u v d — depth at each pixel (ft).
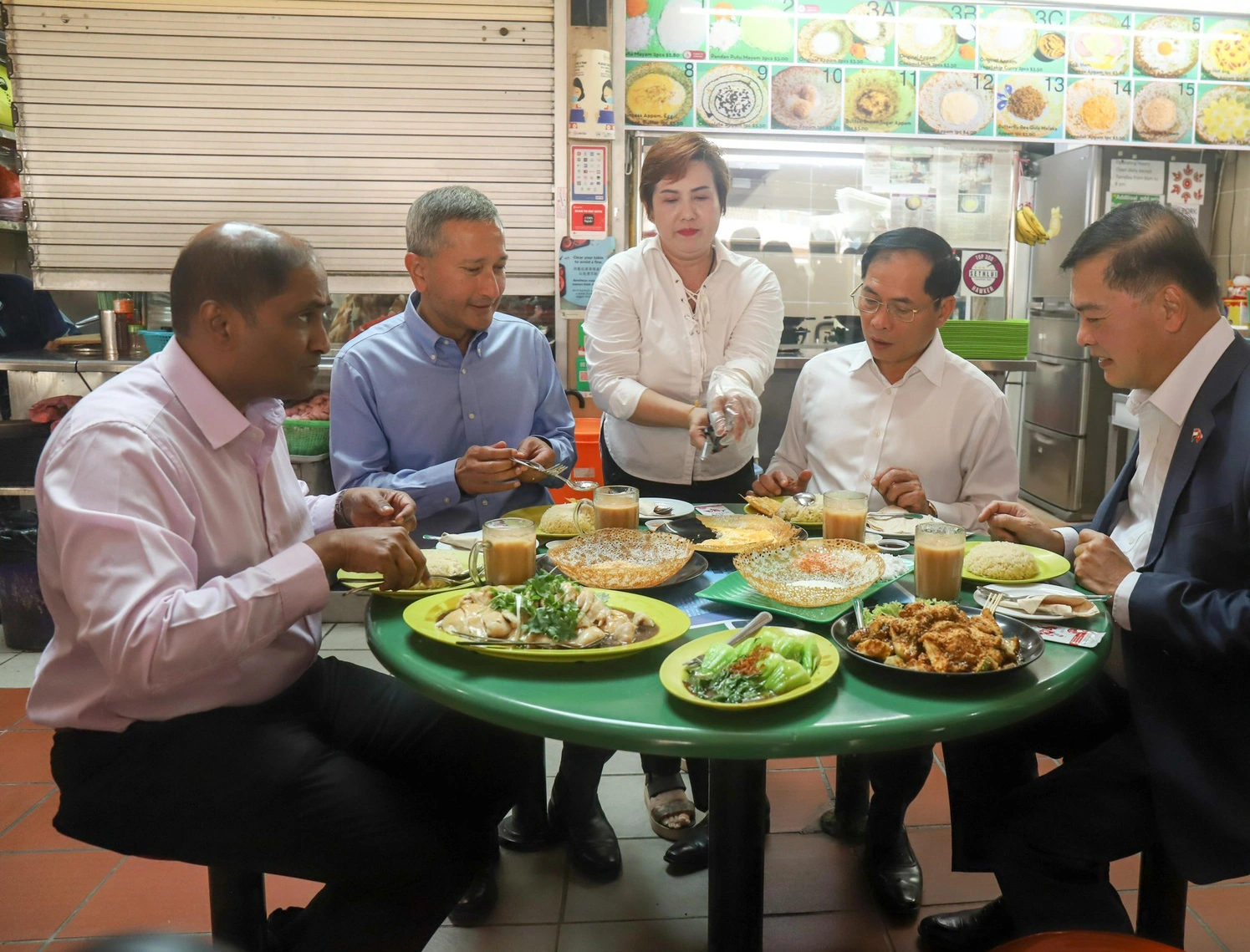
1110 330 5.04
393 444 7.20
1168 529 4.92
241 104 13.38
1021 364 13.74
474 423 7.27
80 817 4.35
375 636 4.52
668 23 14.99
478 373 7.25
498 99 13.58
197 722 4.42
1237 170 16.53
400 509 5.75
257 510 4.88
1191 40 16.15
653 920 6.42
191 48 13.19
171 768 4.27
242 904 4.77
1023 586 5.15
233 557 4.68
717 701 3.70
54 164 13.41
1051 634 4.46
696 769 7.30
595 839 6.97
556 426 7.79
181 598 3.92
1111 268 4.94
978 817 5.49
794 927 6.33
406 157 13.67
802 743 3.49
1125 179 16.31
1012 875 4.91
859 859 7.12
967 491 7.30
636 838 7.43
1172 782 4.40
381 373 7.07
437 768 5.11
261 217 13.73
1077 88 16.12
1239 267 16.60
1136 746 4.75
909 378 7.31
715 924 4.49
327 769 4.37
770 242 16.24
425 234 6.66
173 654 3.84
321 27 13.24
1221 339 4.91
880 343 7.02
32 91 13.20
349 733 5.27
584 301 13.88
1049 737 5.51
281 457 5.25
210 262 4.31
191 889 6.77
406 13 13.28
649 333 8.02
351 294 14.35
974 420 7.22
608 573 4.98
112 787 4.29
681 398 8.16
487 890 6.46
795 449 8.14
